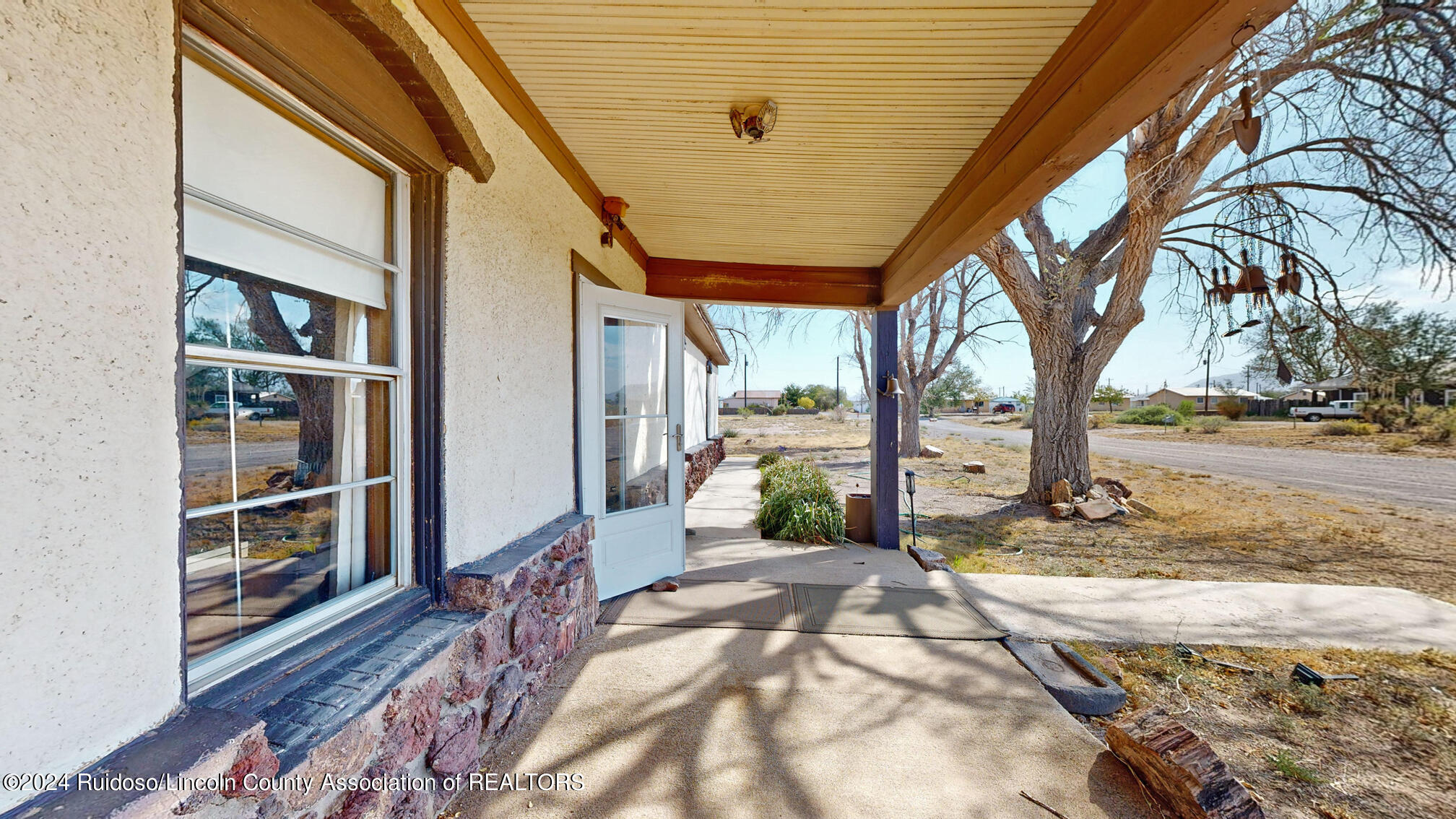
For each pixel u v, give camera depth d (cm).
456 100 183
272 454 143
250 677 129
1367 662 328
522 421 258
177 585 102
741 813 182
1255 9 140
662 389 426
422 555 193
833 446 1881
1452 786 229
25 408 78
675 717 235
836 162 318
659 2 190
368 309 178
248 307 133
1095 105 194
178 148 101
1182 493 1005
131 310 93
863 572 445
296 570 151
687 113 267
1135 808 189
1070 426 875
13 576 77
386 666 155
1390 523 761
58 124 81
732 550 521
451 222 196
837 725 232
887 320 546
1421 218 412
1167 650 337
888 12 194
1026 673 283
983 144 292
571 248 321
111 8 89
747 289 534
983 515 833
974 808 188
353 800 133
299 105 140
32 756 79
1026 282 877
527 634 233
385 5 147
